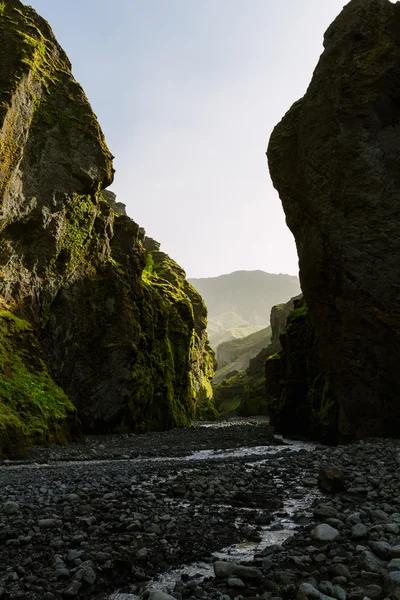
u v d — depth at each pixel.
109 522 10.44
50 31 46.47
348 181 28.66
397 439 25.52
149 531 9.84
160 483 14.80
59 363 42.62
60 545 8.90
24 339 34.66
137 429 51.47
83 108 45.62
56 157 42.16
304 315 43.12
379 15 30.64
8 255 37.50
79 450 29.67
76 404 44.59
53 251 41.19
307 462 18.75
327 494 13.45
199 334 105.25
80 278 45.56
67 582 7.47
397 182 27.77
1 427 25.38
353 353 28.09
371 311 27.03
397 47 29.53
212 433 48.00
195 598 6.90
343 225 28.44
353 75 29.67
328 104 30.30
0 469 20.64
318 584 7.08
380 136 28.83
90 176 44.00
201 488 14.07
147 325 57.88
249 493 13.40
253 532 9.85
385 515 10.39
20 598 6.93
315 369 37.97
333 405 31.86
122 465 21.52
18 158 37.72
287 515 11.35
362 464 17.42
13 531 9.53
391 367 26.66
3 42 40.19
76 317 44.66
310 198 30.75
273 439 38.12
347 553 8.33
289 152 33.19
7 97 36.66
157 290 71.88
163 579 7.77
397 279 26.50
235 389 140.62
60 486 14.51
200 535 9.71
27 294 38.84
